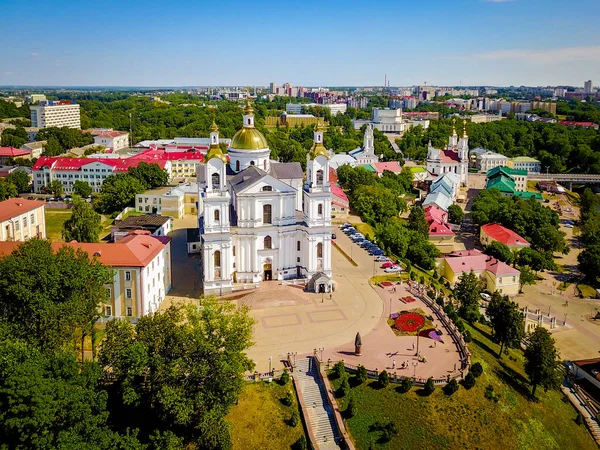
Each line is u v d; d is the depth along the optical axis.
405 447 93.31
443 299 145.12
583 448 106.00
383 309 138.12
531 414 107.00
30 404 68.88
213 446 84.56
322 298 144.50
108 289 124.25
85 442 72.19
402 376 104.69
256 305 138.12
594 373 129.38
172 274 159.75
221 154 138.25
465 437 96.19
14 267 91.94
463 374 106.94
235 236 146.12
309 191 145.88
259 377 104.25
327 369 108.69
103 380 93.88
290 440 93.56
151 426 88.12
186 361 85.56
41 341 91.19
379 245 192.62
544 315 163.62
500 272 176.00
